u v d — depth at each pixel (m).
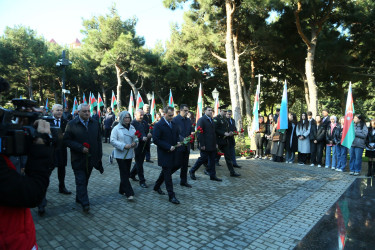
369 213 4.61
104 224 4.11
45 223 4.13
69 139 4.62
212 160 6.88
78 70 37.62
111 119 15.53
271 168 8.54
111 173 7.64
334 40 16.78
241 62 22.42
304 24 15.74
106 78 36.50
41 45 35.22
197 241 3.59
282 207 4.93
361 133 7.52
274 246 3.45
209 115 6.75
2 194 1.12
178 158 5.32
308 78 13.92
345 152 8.07
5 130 1.20
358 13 14.91
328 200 5.33
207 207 4.91
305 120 9.25
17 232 1.27
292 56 18.16
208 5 13.96
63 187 5.66
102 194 5.67
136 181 6.78
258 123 10.60
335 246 3.42
